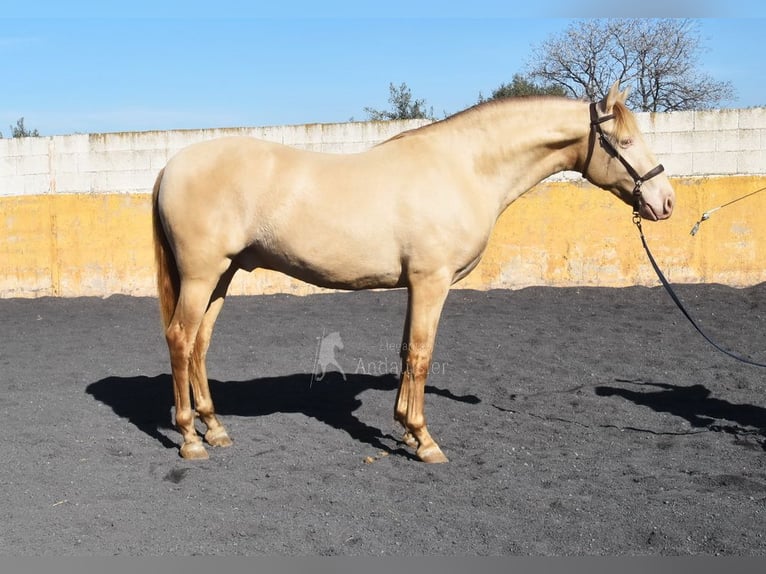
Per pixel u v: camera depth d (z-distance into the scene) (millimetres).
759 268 10680
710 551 3426
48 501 4125
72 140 13352
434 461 4711
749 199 10656
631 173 4727
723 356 7383
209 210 4645
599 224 10984
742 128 12070
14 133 22781
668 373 6828
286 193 4605
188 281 4738
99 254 11695
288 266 4758
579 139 4789
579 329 8633
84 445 5129
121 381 6883
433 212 4523
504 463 4695
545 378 6738
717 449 4910
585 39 22125
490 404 6031
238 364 7395
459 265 4664
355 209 4570
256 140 4852
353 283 4742
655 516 3799
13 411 5938
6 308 10977
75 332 9195
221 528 3732
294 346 8117
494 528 3688
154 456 4922
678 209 10805
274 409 5969
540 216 11109
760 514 3803
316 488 4270
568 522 3770
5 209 11820
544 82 22641
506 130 4746
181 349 4781
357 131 12531
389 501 4078
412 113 20844
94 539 3619
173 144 13148
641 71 21984
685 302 9883
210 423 5129
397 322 9203
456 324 9070
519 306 10023
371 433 5355
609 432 5320
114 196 11656
